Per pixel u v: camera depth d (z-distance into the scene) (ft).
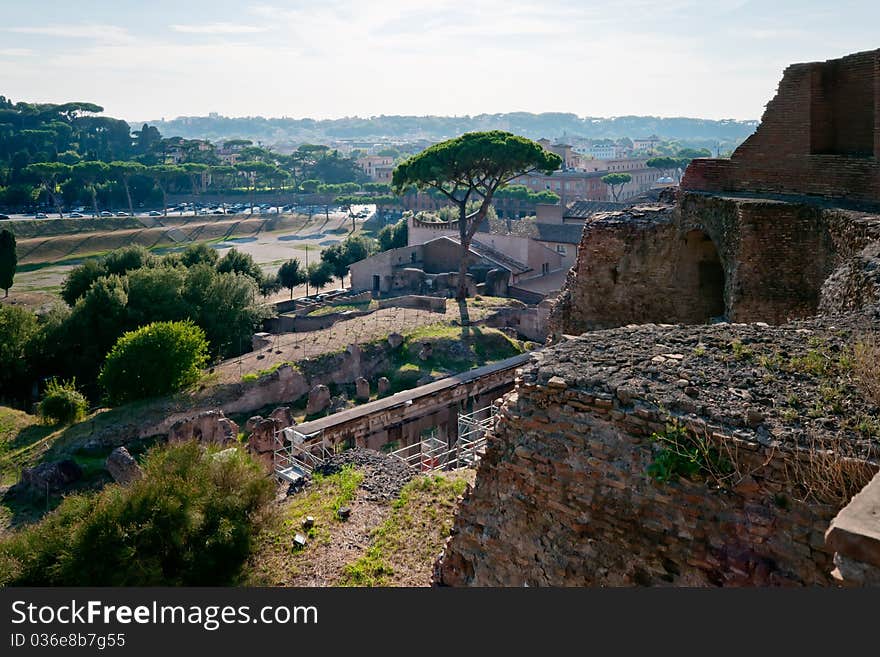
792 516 17.15
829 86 48.42
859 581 12.64
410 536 38.99
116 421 83.25
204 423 78.74
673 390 20.10
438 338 109.60
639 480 19.49
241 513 40.29
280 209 433.89
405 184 145.18
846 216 38.60
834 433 17.52
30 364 114.42
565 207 222.48
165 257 163.63
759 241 44.29
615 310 55.47
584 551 20.61
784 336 23.66
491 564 23.65
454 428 68.85
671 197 58.54
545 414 21.80
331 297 182.09
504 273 170.40
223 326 124.98
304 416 91.40
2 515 63.31
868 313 25.53
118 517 37.58
